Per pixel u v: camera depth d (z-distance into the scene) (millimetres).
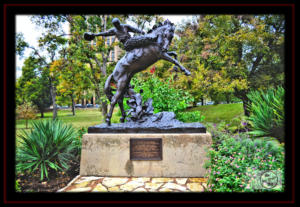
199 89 8602
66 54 9094
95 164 3424
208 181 2553
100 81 8844
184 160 3297
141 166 3340
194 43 8906
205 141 3301
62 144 3648
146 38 3379
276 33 5801
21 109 6441
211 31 8008
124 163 3369
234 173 2355
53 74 9617
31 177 3387
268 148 3018
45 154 3535
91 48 8281
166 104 5145
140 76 7348
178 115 5246
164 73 9016
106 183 3057
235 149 2750
